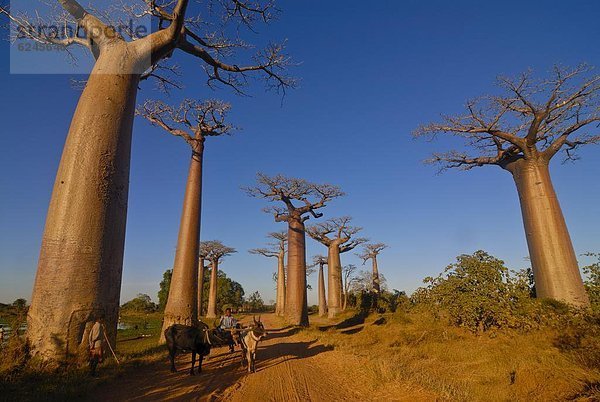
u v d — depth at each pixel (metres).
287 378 6.77
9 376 6.20
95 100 8.55
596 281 12.59
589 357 6.50
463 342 10.56
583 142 14.60
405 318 16.94
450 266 12.48
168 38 9.85
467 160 16.11
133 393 5.80
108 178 8.28
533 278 13.88
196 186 14.57
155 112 15.02
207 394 5.68
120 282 8.40
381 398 5.39
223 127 15.39
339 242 31.11
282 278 45.50
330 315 30.47
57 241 7.65
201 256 39.81
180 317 13.02
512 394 5.56
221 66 12.24
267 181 21.89
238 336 8.11
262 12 11.10
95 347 6.98
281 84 13.28
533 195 13.59
